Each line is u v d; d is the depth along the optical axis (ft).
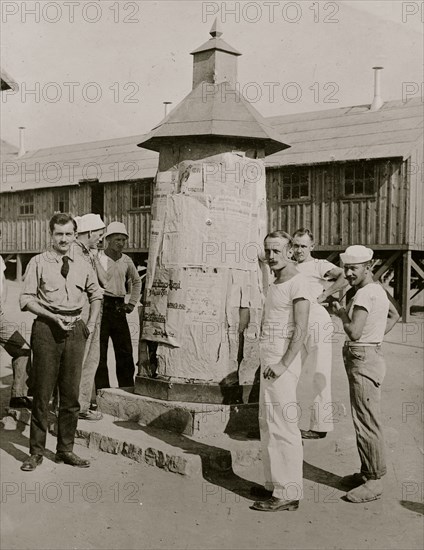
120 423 21.27
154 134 21.34
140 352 22.31
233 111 21.43
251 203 21.67
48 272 17.84
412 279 63.31
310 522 15.07
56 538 13.91
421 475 18.43
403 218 55.47
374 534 14.47
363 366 16.51
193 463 17.63
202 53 22.47
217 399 20.77
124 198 72.74
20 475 17.49
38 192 81.51
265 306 16.44
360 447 16.63
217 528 14.62
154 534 14.23
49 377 17.93
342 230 58.59
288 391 15.69
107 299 24.80
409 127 58.08
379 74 65.31
